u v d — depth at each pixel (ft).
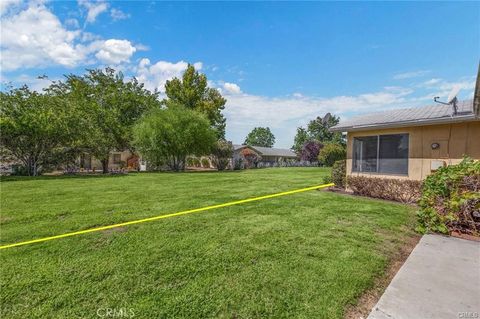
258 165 112.16
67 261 10.45
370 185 24.81
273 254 11.10
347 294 8.08
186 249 11.64
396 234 13.89
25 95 50.34
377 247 12.02
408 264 10.27
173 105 79.87
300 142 164.25
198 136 73.87
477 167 15.38
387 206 20.47
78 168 65.57
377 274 9.44
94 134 58.23
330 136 144.56
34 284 8.69
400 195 22.68
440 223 14.62
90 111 63.31
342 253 11.22
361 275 9.27
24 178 44.50
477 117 18.67
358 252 11.34
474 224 14.14
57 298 7.92
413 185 21.81
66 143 54.19
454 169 16.35
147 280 8.98
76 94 70.18
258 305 7.57
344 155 99.35
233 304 7.63
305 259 10.61
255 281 8.88
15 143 48.62
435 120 21.35
